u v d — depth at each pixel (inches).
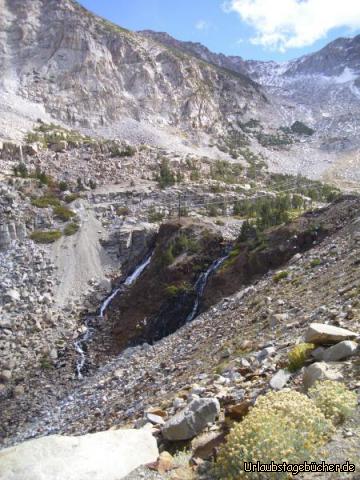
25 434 1481.3
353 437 334.0
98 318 2551.7
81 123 7691.9
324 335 546.3
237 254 2345.0
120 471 398.0
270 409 340.2
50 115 7514.8
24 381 2009.1
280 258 2005.4
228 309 1477.6
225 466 325.7
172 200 4200.3
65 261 3043.8
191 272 2470.5
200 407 487.5
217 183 5059.1
